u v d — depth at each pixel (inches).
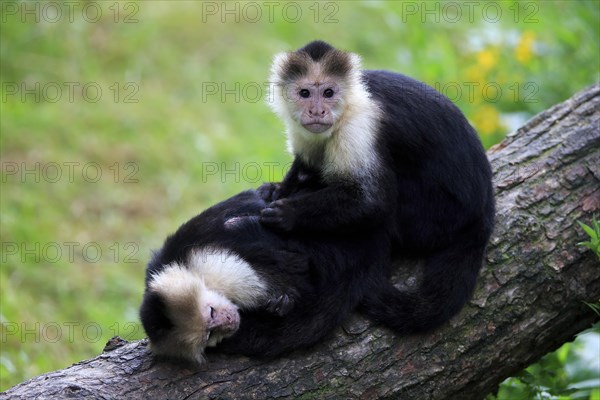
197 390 320.8
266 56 813.2
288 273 345.7
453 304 343.0
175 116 757.3
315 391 327.9
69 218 652.7
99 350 528.7
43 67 779.4
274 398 324.2
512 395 396.5
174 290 331.0
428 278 350.9
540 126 425.4
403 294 345.4
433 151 364.2
